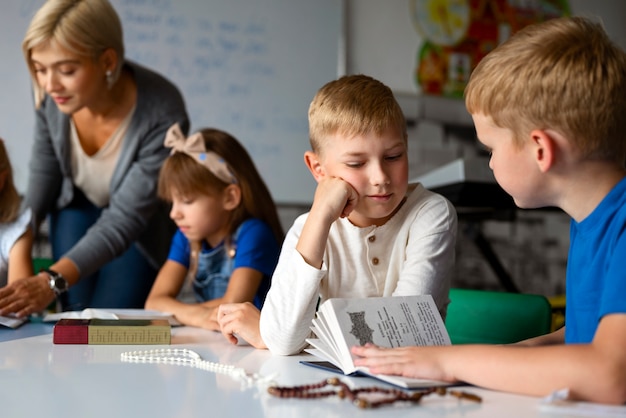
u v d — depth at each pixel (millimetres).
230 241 1756
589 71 746
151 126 2227
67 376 831
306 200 3021
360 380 786
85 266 1981
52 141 2268
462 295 1426
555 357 690
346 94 1093
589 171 772
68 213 2352
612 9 3455
